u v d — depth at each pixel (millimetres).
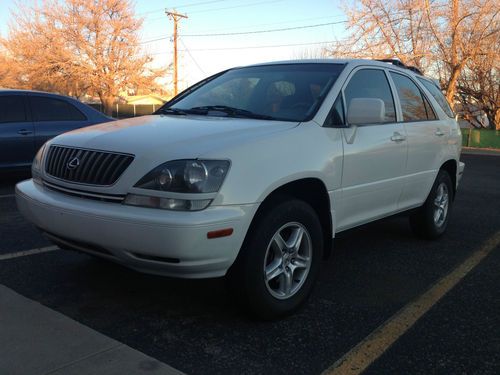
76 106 8766
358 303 3807
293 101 4012
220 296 3822
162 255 2871
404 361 2963
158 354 2955
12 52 40781
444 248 5371
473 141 24609
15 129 7941
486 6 23703
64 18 38812
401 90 4957
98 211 3014
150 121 3814
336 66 4340
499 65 24625
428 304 3811
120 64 40375
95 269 4320
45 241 5117
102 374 2689
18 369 2711
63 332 3154
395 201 4691
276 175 3215
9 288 3859
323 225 3844
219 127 3438
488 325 3469
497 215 7176
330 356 3002
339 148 3779
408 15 25109
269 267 3344
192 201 2885
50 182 3486
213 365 2855
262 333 3262
